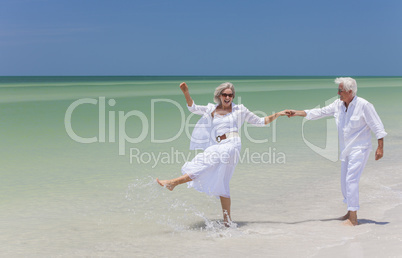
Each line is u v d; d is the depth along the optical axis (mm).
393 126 14234
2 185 7266
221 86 5652
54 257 4395
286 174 8062
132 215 5836
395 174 7859
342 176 5734
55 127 14406
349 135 5496
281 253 4391
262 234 5051
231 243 4762
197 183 5469
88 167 8664
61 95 31344
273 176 7910
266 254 4371
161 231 5223
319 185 7277
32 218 5645
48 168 8547
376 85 55250
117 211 5992
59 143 11430
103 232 5168
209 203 6473
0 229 5223
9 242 4805
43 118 16875
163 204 6383
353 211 5324
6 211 5914
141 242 4836
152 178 7863
